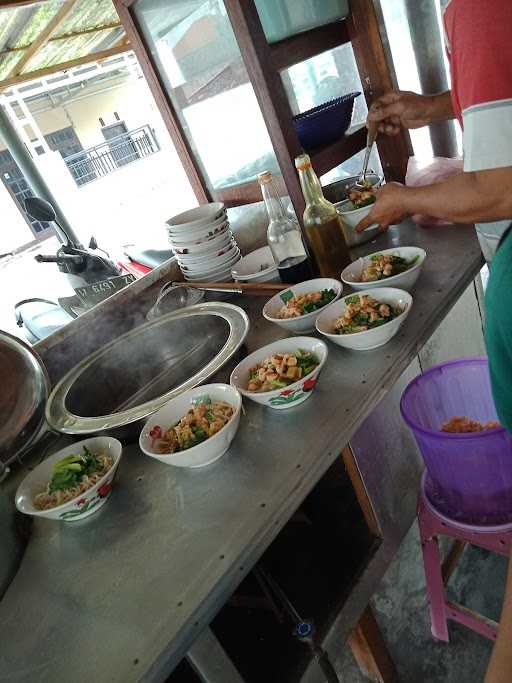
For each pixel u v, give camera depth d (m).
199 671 0.81
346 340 1.11
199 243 1.61
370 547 1.38
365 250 1.64
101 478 0.94
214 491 0.92
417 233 1.64
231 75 1.55
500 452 1.09
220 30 1.47
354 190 1.67
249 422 1.07
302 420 1.02
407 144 1.87
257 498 0.86
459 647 1.48
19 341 1.22
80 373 1.33
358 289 1.33
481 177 0.89
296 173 1.49
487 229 1.17
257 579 1.26
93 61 3.60
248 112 1.58
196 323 1.44
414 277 1.28
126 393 1.43
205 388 1.08
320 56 1.84
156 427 1.03
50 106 6.88
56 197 3.62
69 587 0.82
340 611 1.21
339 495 1.43
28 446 1.14
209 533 0.83
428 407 1.37
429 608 1.60
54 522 0.99
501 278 0.58
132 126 7.93
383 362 1.10
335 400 1.04
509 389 0.61
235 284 1.54
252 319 1.50
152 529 0.88
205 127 1.75
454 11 0.82
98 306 1.61
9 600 0.84
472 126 0.82
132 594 0.77
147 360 1.48
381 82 1.73
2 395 1.12
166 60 1.69
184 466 0.96
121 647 0.70
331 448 0.93
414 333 1.16
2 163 6.36
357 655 1.44
